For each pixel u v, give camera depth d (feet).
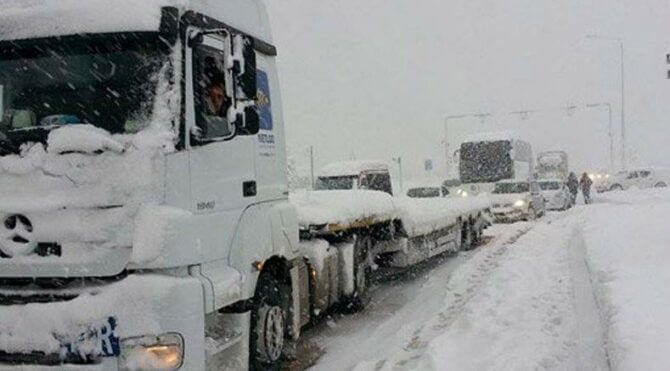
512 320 26.66
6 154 15.30
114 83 15.69
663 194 99.14
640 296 23.43
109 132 15.38
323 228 26.35
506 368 20.39
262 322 19.86
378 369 22.16
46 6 16.28
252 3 20.75
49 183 14.93
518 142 99.19
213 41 17.33
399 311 31.73
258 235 19.21
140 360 14.21
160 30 15.60
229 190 17.74
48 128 15.33
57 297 14.96
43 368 14.46
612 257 33.63
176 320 14.56
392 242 36.11
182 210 15.40
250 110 16.61
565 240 54.70
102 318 14.32
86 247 14.70
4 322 14.70
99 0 16.07
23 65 16.21
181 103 15.64
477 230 57.16
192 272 15.76
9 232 14.99
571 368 20.53
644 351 17.06
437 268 45.09
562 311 27.94
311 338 26.86
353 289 29.81
